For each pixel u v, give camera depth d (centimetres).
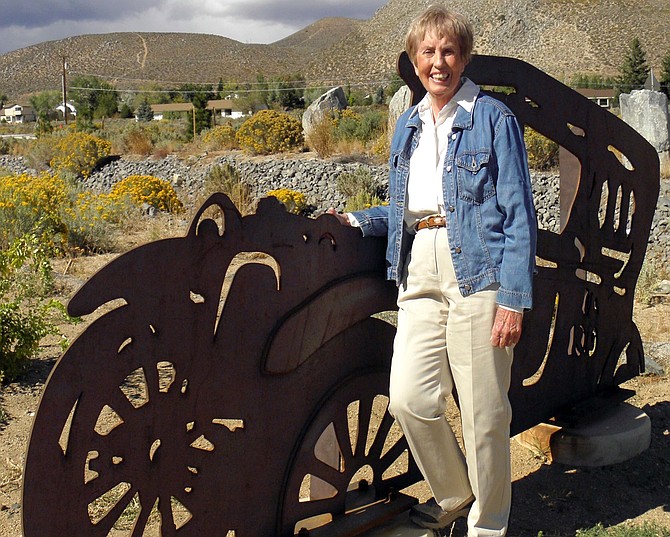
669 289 838
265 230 292
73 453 249
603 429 446
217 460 287
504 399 309
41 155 2458
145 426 265
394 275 318
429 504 345
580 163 420
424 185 306
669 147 1608
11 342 539
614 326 462
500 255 296
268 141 2158
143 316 261
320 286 314
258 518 304
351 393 329
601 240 439
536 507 398
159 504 273
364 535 331
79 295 245
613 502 405
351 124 2197
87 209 1255
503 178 290
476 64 368
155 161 2256
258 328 294
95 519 363
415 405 310
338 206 1780
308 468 317
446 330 310
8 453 436
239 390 291
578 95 413
